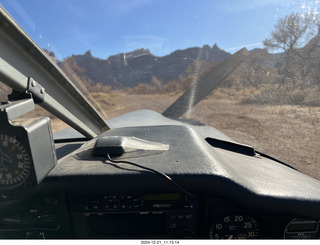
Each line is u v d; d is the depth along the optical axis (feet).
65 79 1.16
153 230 0.99
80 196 0.98
